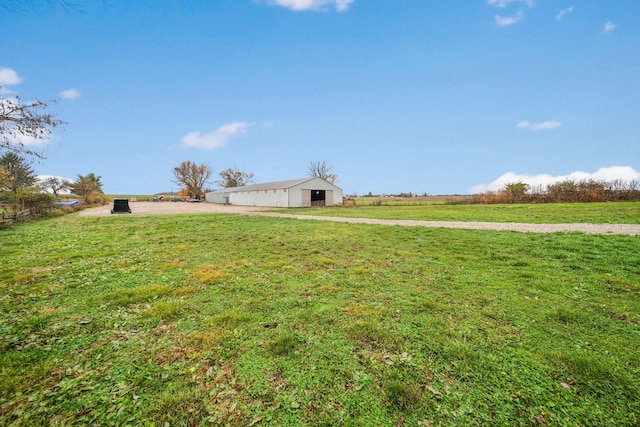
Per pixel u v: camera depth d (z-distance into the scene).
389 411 1.93
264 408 1.97
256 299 3.92
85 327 3.15
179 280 4.82
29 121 7.58
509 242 7.57
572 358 2.44
